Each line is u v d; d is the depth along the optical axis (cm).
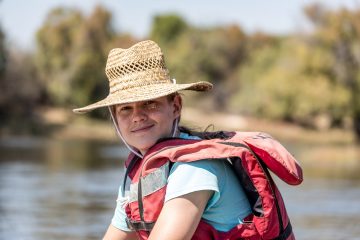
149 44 531
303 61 8425
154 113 521
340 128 9094
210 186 491
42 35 10756
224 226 506
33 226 1692
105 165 4394
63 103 10406
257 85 10081
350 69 8225
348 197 2478
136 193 511
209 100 11519
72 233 1598
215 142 500
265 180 497
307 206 2178
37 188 2784
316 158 5412
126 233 569
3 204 2170
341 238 1536
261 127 9938
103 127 9706
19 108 9769
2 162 4506
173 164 497
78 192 2622
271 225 501
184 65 12206
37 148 6531
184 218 486
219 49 12450
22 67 9981
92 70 10706
